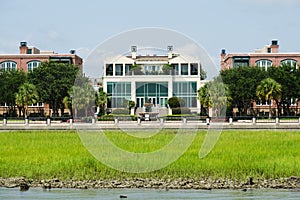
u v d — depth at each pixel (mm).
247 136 51625
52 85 99375
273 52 121500
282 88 100562
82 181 30312
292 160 34344
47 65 102250
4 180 30469
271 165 32594
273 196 27047
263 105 108812
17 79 102312
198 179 30578
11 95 101562
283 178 30734
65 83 98812
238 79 100875
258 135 53031
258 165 32625
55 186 29312
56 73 100312
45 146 42531
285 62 113562
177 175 31438
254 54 116250
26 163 33938
